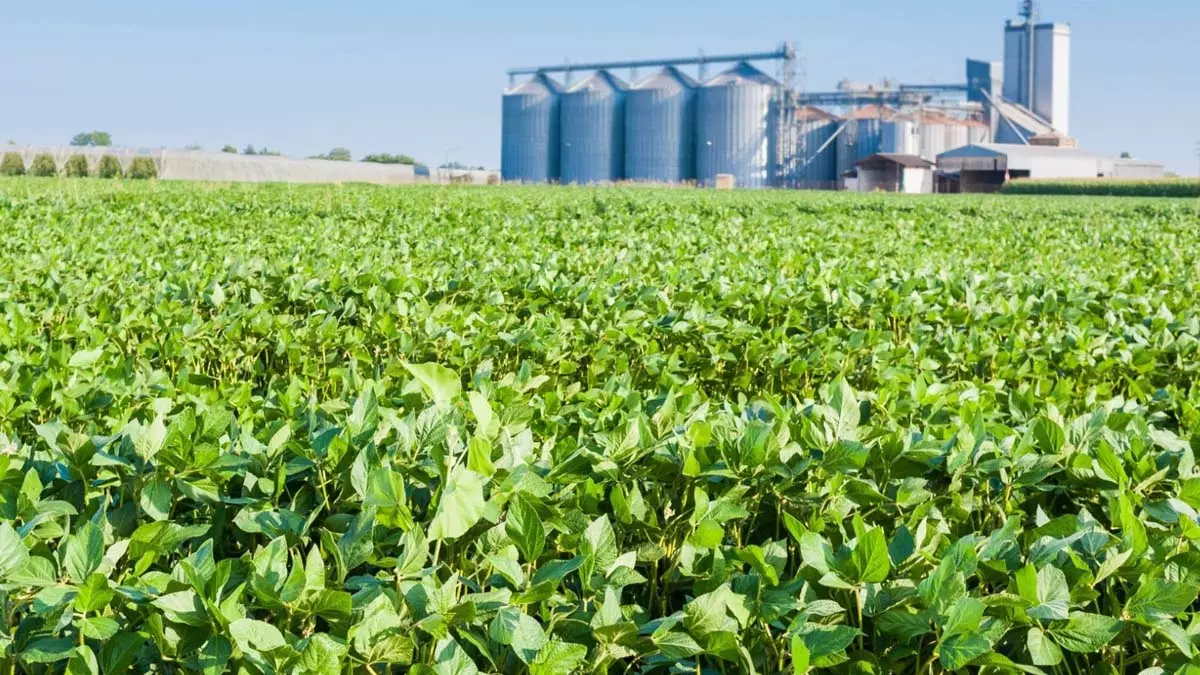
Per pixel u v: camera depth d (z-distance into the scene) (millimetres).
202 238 14148
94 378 4641
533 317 6617
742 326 6684
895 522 3074
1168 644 2424
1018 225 21891
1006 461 3162
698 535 2648
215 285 7070
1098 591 2721
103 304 6797
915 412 4219
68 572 2246
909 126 123312
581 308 7637
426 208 25172
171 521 2750
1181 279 10195
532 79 138125
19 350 5551
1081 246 16234
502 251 13078
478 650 2426
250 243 12969
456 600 2393
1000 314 7613
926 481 3258
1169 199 47438
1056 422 3521
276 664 2021
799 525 2582
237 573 2361
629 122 128125
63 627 2252
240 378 6762
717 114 123125
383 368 6145
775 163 125000
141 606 2270
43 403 4039
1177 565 2500
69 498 2885
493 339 6367
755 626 2426
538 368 6117
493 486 2750
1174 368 6141
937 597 2238
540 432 3879
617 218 22781
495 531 2625
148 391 4340
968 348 6215
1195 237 18453
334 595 2166
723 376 6855
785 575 2949
